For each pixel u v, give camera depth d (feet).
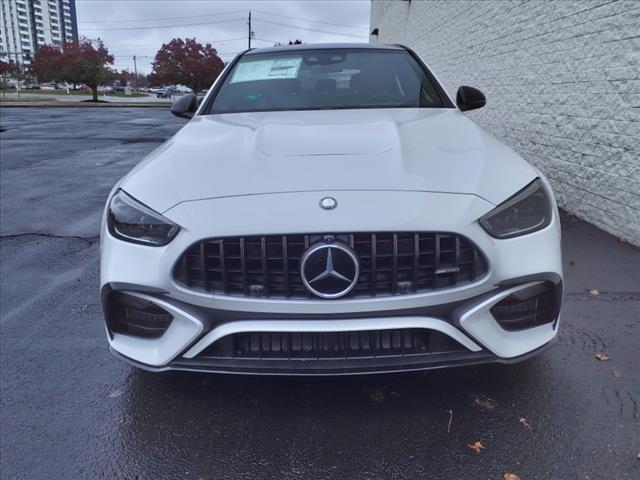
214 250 6.74
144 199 7.18
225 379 8.68
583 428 7.33
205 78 178.40
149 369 7.16
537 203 7.29
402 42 51.49
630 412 7.63
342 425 7.54
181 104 12.20
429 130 8.86
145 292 6.96
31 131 59.67
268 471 6.79
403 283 6.66
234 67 12.66
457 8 31.12
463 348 6.91
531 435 7.23
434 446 7.09
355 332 6.74
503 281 6.79
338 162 7.47
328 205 6.68
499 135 23.76
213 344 6.92
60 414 8.02
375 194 6.82
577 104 16.93
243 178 7.22
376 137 8.39
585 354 9.15
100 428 7.68
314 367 6.81
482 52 26.14
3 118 83.56
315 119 9.73
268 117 10.11
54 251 16.03
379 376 8.61
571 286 11.94
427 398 8.05
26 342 10.31
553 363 8.89
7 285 13.34
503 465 6.74
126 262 7.02
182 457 7.07
